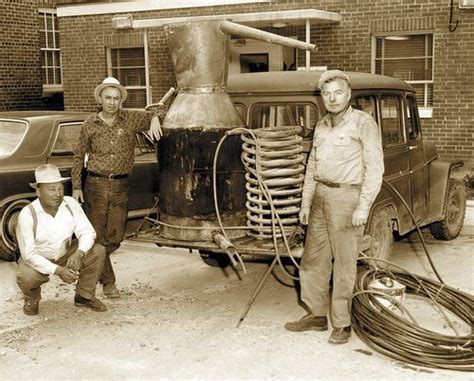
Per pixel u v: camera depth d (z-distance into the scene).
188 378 4.64
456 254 8.10
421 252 8.20
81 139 6.20
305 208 5.42
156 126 5.93
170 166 5.84
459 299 5.72
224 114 5.76
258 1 13.18
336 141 5.07
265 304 6.31
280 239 5.72
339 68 12.70
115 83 6.01
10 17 16.61
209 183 5.74
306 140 6.18
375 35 12.46
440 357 4.82
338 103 5.02
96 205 6.20
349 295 5.20
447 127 11.94
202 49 5.73
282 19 11.64
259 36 5.81
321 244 5.30
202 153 5.71
